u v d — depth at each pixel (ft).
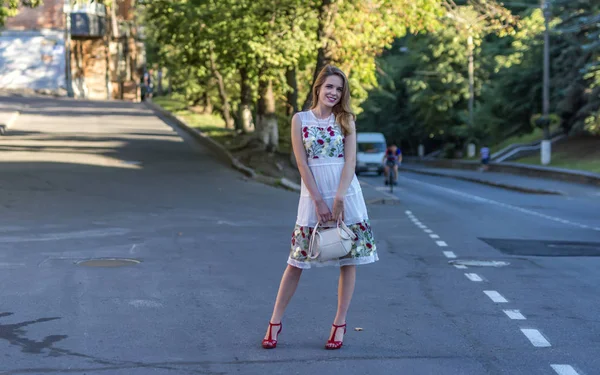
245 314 26.03
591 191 117.39
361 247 21.18
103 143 108.99
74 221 51.26
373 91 257.34
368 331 23.93
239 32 95.96
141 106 185.47
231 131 139.74
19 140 106.73
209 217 57.06
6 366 19.60
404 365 20.18
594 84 155.43
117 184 72.49
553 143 188.75
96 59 233.14
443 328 24.50
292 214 61.93
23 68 204.54
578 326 25.03
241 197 71.10
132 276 32.73
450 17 89.56
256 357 20.76
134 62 253.65
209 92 161.58
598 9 165.48
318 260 20.99
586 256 42.86
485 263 39.37
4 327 23.61
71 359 20.33
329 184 20.95
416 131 279.90
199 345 21.93
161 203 63.57
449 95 242.58
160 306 26.96
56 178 72.84
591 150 168.45
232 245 43.47
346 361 20.45
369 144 185.98
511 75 200.03
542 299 29.68
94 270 33.96
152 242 43.55
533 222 67.77
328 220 20.86
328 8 88.02
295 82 121.49
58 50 205.87
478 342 22.75
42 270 33.68
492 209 84.58
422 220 66.74
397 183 144.87
